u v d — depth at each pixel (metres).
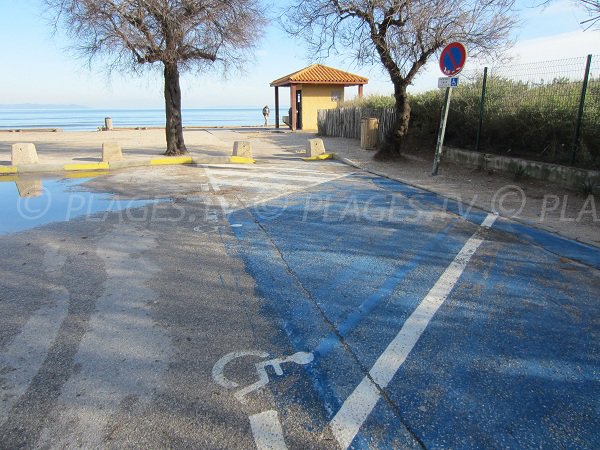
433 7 9.88
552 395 2.63
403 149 13.73
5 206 7.15
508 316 3.59
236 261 4.75
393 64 11.30
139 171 10.79
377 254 4.99
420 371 2.86
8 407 2.51
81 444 2.24
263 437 2.29
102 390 2.65
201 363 2.92
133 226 6.05
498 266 4.66
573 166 8.21
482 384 2.73
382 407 2.52
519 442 2.27
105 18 11.33
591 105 8.09
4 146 16.16
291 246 5.25
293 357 3.00
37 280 4.23
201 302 3.79
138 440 2.27
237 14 12.57
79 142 18.25
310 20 11.40
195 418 2.43
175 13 11.63
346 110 20.44
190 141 19.16
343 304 3.78
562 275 4.42
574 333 3.34
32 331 3.30
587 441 2.28
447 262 4.76
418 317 3.56
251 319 3.50
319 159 13.23
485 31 10.52
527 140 9.73
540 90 9.33
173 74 12.61
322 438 2.29
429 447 2.23
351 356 3.01
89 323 3.43
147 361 2.94
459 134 11.84
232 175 10.27
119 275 4.36
